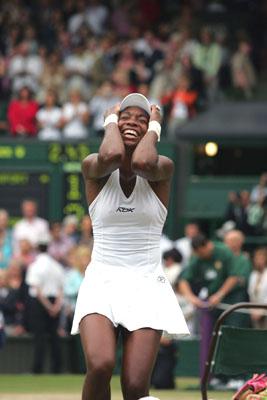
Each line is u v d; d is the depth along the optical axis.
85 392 14.98
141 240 15.45
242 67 49.72
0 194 43.78
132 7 53.62
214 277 31.50
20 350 37.56
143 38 52.16
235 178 44.25
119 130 15.61
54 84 48.34
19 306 37.53
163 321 15.23
